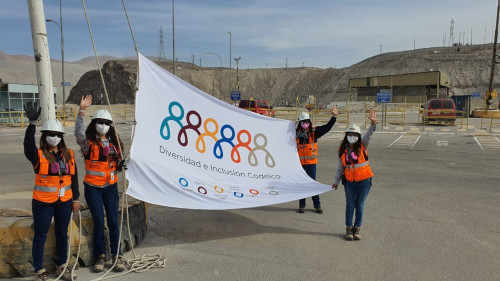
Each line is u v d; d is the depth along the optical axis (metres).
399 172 10.94
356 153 5.63
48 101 5.25
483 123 29.70
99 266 4.54
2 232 4.23
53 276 4.37
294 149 6.97
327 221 6.66
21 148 17.19
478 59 117.31
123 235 5.10
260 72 168.62
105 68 113.81
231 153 6.41
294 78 162.12
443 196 8.20
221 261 4.91
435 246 5.41
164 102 5.77
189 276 4.46
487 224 6.36
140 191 5.07
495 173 10.64
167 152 5.66
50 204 4.05
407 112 53.44
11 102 37.44
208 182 5.87
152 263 4.75
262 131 6.76
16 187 8.98
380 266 4.74
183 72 145.88
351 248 5.36
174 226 6.32
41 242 4.08
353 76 136.12
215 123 6.29
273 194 6.10
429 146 16.97
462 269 4.64
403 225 6.34
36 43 5.16
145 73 5.61
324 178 10.31
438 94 67.00
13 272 4.27
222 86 153.25
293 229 6.23
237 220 6.70
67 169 4.16
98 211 4.51
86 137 4.46
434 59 125.19
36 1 5.10
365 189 5.67
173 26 40.25
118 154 4.66
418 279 4.38
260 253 5.18
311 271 4.60
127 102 105.06
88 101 4.45
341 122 31.31
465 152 14.98
